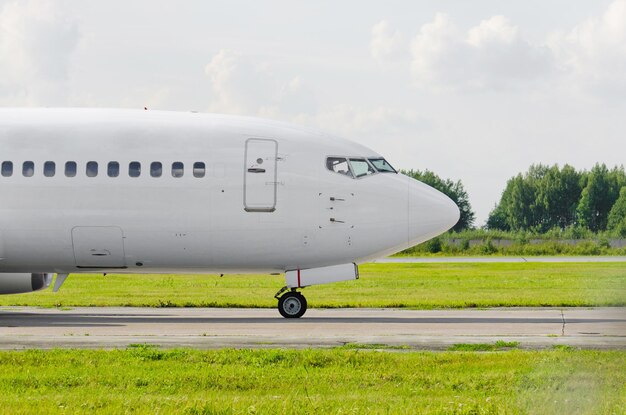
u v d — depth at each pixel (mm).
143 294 151125
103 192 100188
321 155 102188
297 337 78875
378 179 102688
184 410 45875
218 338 78062
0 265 103812
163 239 100750
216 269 104125
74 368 60375
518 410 45719
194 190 100312
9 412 45000
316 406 47031
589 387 47469
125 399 49281
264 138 101938
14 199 100250
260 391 52812
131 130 101562
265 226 100812
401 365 61688
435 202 102812
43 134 101438
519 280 185375
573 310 115312
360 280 189125
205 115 104812
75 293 153375
